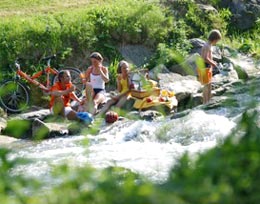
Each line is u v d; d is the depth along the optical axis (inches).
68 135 700.0
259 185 88.6
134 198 85.0
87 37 1079.6
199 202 84.0
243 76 340.5
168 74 951.6
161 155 514.3
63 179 100.3
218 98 699.4
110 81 1023.6
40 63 1019.9
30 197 90.0
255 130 105.0
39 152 598.2
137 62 1101.1
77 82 983.0
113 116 708.0
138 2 1163.3
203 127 592.4
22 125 120.0
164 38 1143.0
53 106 762.8
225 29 1230.9
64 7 1200.2
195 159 97.7
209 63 799.1
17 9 1180.5
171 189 87.5
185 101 866.8
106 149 562.6
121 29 1113.4
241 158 93.5
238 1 1267.2
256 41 1186.0
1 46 1018.1
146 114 733.3
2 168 103.9
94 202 88.9
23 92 931.3
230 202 84.8
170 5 1203.2
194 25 1200.2
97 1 1229.1
